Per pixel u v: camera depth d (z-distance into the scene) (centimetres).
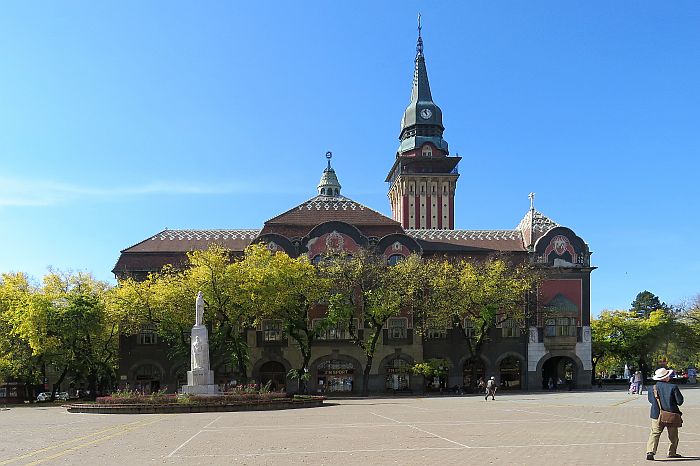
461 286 8125
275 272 7350
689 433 2780
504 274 8469
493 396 6462
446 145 14275
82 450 2525
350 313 7962
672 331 11162
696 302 11550
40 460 2264
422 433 2952
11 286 7994
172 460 2197
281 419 4003
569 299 9206
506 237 9850
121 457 2297
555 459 2077
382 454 2256
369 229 9381
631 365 12012
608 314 11625
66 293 7800
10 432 3400
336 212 9575
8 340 7600
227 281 7275
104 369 8331
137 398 5066
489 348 9044
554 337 9044
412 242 9125
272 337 8844
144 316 7450
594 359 11756
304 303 7981
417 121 14238
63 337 7456
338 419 3919
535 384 8994
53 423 4006
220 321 7869
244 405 5000
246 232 9856
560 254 9281
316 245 8969
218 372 8781
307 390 8700
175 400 5031
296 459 2167
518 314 8556
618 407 4844
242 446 2552
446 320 8244
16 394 7962
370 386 8731
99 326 7581
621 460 2044
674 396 2047
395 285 7988
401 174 13625
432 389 8944
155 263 9094
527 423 3447
